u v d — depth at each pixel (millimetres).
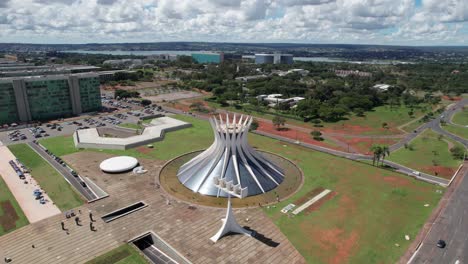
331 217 89750
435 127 193625
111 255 72562
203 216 89000
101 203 95062
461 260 73000
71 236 79062
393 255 74562
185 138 160500
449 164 132875
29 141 152750
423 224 87062
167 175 115188
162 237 79250
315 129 187125
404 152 148375
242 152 106812
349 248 76875
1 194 100188
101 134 164500
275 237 80562
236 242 78000
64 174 115875
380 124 199625
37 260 70688
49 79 192500
